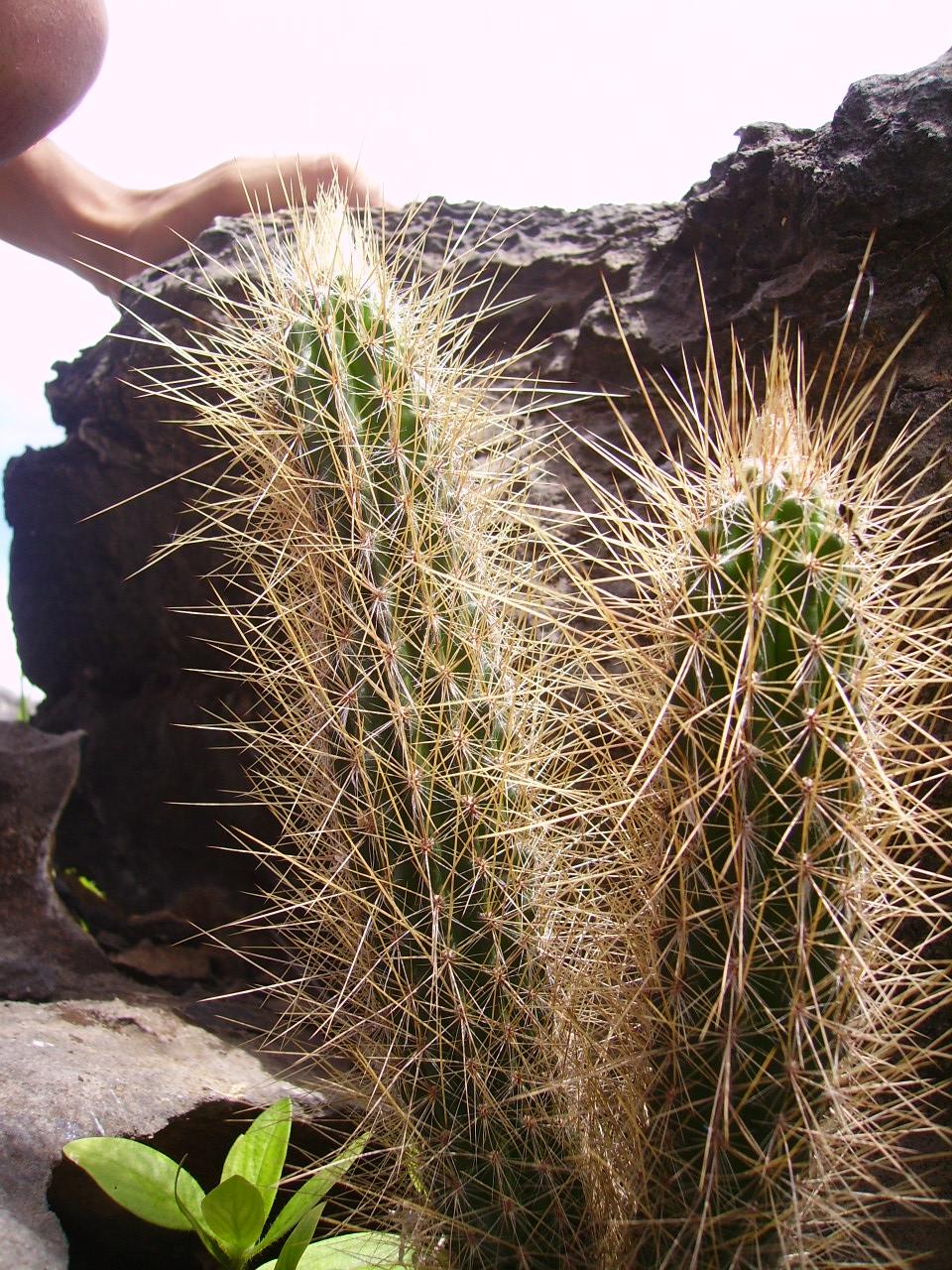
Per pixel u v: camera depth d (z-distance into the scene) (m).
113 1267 0.49
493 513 0.44
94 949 0.67
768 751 0.31
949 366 0.49
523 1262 0.38
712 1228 0.34
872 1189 0.43
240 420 0.43
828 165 0.52
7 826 0.70
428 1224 0.39
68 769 0.73
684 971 0.34
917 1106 0.44
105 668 0.82
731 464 0.34
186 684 0.77
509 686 0.40
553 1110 0.38
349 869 0.39
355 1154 0.42
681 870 0.32
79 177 0.85
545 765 0.44
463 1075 0.37
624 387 0.60
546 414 0.61
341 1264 0.42
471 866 0.38
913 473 0.48
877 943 0.35
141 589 0.76
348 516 0.39
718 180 0.60
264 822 0.73
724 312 0.58
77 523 0.77
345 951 0.40
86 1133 0.47
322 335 0.39
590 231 0.65
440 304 0.47
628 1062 0.35
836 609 0.32
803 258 0.54
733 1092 0.33
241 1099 0.51
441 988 0.38
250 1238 0.42
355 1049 0.40
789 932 0.32
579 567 0.56
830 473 0.35
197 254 0.69
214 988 0.70
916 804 0.35
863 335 0.50
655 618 0.36
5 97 0.56
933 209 0.48
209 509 0.70
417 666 0.38
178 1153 0.51
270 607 0.64
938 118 0.49
